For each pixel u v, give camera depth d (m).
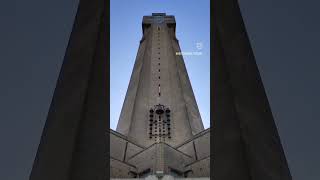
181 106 53.00
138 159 38.59
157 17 74.44
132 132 49.34
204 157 39.47
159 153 36.00
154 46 64.31
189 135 48.66
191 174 37.50
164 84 55.44
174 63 61.81
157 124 48.53
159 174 30.73
